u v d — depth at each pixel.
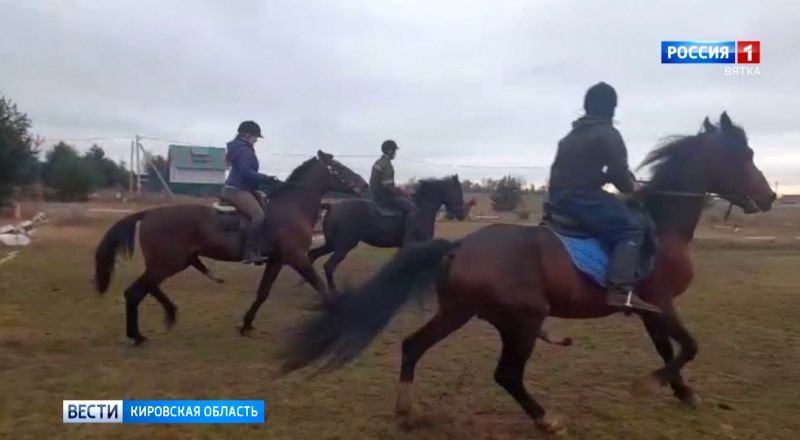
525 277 5.07
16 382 6.32
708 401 5.95
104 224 27.00
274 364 7.04
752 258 18.20
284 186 8.41
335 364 5.21
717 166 5.80
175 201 42.44
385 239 11.60
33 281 12.34
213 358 7.29
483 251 5.11
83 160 47.12
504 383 5.21
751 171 5.87
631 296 5.11
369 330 5.13
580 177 5.25
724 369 7.00
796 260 17.62
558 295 5.16
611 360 7.32
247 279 13.27
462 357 7.39
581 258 5.13
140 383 6.38
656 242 5.41
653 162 5.83
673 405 5.84
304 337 5.14
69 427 5.27
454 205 11.81
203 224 7.94
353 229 11.34
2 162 29.42
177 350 7.63
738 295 11.75
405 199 11.59
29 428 5.23
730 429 5.29
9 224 26.17
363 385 6.36
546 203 5.50
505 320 5.11
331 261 11.39
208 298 11.02
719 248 21.30
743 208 6.09
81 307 10.02
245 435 5.14
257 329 8.74
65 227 25.58
